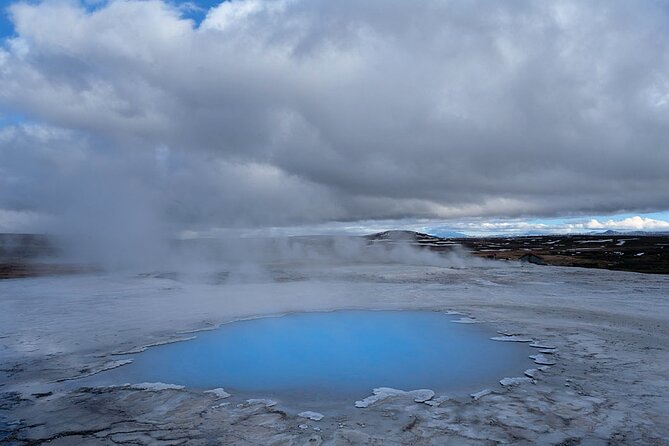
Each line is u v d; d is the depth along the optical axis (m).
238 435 5.19
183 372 7.46
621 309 12.62
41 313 12.12
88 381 7.02
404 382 6.94
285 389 6.68
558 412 5.67
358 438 5.06
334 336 9.80
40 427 5.43
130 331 10.17
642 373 7.10
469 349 8.71
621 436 5.00
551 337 9.51
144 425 5.47
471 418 5.57
